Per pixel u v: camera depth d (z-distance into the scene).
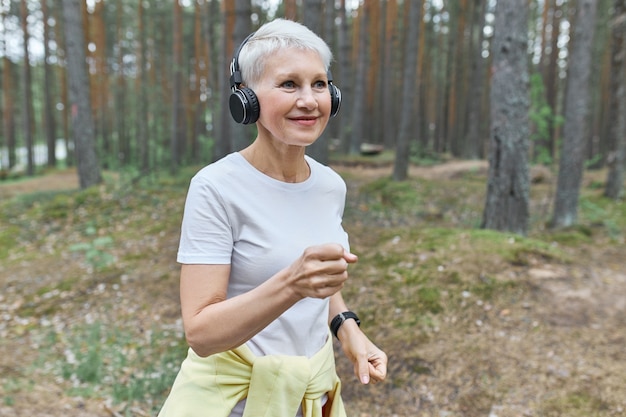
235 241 1.12
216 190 1.09
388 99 21.98
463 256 4.63
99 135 21.67
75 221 8.12
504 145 5.36
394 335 3.61
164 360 3.68
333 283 0.91
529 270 4.43
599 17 17.83
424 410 2.88
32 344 4.23
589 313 3.79
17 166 27.66
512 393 2.92
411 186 11.23
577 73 7.22
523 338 3.47
